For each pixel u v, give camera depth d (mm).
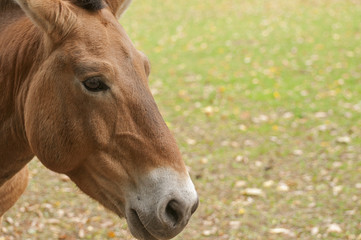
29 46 3691
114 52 3432
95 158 3506
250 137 10227
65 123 3451
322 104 11773
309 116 11125
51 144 3490
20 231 6926
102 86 3365
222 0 25547
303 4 23969
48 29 3430
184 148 9727
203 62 15633
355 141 9805
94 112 3408
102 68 3332
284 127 10656
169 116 11352
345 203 7578
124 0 3920
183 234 6891
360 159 9062
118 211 3615
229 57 16094
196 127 10766
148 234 3461
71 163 3547
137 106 3396
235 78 13953
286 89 12891
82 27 3451
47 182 8352
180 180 3330
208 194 8031
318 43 17250
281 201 7762
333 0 24391
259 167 8945
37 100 3510
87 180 3654
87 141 3467
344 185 8148
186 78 14070
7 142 3975
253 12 22734
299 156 9305
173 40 18391
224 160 9234
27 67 3699
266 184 8250
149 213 3318
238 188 8227
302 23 20266
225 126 10789
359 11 21844
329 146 9656
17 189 4680
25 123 3637
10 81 3807
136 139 3391
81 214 7445
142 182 3381
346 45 16844
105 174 3514
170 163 3373
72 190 8156
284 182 8367
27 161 4137
